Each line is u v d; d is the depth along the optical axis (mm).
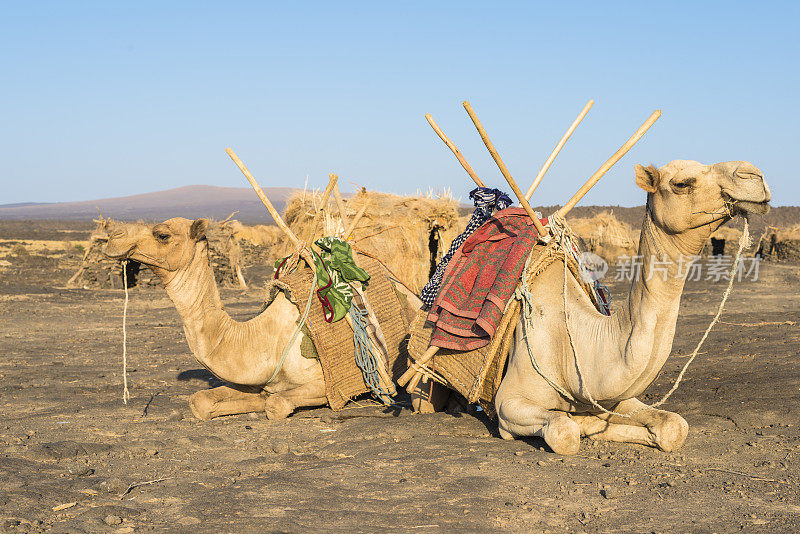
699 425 6770
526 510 4605
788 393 7707
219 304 7777
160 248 7395
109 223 7527
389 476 5398
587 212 92000
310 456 6117
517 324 6434
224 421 7695
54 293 29062
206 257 7703
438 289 7168
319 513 4551
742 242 5035
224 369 7652
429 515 4512
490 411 6762
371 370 7836
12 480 5379
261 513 4562
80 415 8078
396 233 19234
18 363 12641
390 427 6988
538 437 6273
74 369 11773
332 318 7730
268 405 7672
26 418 7949
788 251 46094
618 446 6094
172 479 5414
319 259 7895
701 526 4293
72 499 4941
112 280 32469
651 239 5336
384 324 8086
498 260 6559
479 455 5895
